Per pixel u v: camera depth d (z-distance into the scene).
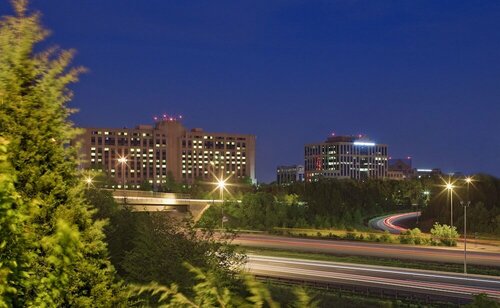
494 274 63.94
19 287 6.88
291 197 144.25
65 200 8.05
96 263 8.18
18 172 7.55
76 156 8.34
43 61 8.02
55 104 8.10
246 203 127.88
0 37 7.81
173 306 8.22
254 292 7.32
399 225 159.38
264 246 89.31
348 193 182.50
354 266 70.31
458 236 102.44
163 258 25.95
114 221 34.22
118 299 8.30
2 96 7.75
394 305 46.41
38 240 7.43
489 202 151.00
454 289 55.59
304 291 7.29
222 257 30.45
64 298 7.74
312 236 103.69
